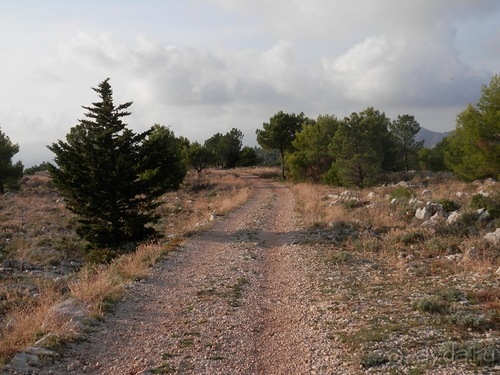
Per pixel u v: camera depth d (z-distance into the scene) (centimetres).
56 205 4497
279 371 781
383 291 1193
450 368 707
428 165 6462
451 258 1466
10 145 5491
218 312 1112
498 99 3041
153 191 2611
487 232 1741
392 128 6719
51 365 787
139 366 802
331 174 4872
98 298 1178
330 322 993
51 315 1004
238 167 10381
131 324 1028
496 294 1057
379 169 4322
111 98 2459
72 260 2280
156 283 1414
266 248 1998
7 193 5344
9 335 928
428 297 1076
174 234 2536
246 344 908
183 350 873
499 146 3017
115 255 2183
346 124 4391
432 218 2075
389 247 1722
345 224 2288
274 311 1129
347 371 746
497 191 2572
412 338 841
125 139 2422
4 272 1869
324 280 1366
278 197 4428
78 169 2383
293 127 6938
